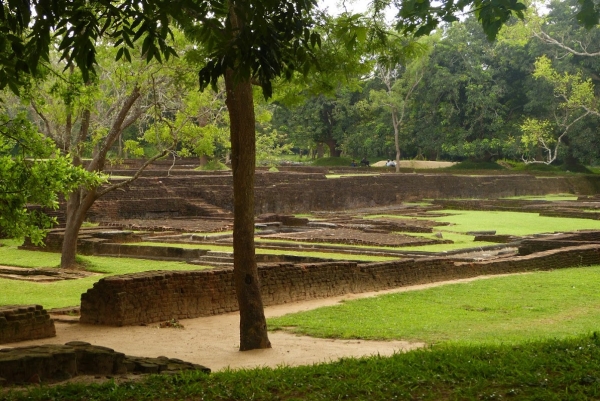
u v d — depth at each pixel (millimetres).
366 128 75938
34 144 17203
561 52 68562
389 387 7453
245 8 8070
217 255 26172
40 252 28625
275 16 8484
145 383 7695
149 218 39781
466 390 7246
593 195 66438
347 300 17281
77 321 14633
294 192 49000
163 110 24922
